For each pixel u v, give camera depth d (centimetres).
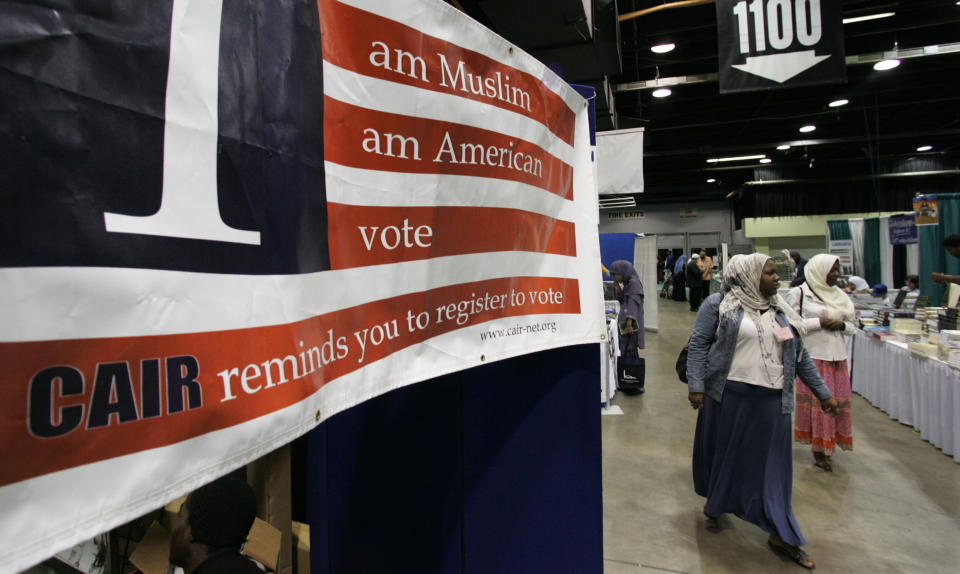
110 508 44
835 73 394
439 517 154
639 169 518
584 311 147
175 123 51
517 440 156
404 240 89
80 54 43
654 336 933
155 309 48
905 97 1010
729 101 1031
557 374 160
